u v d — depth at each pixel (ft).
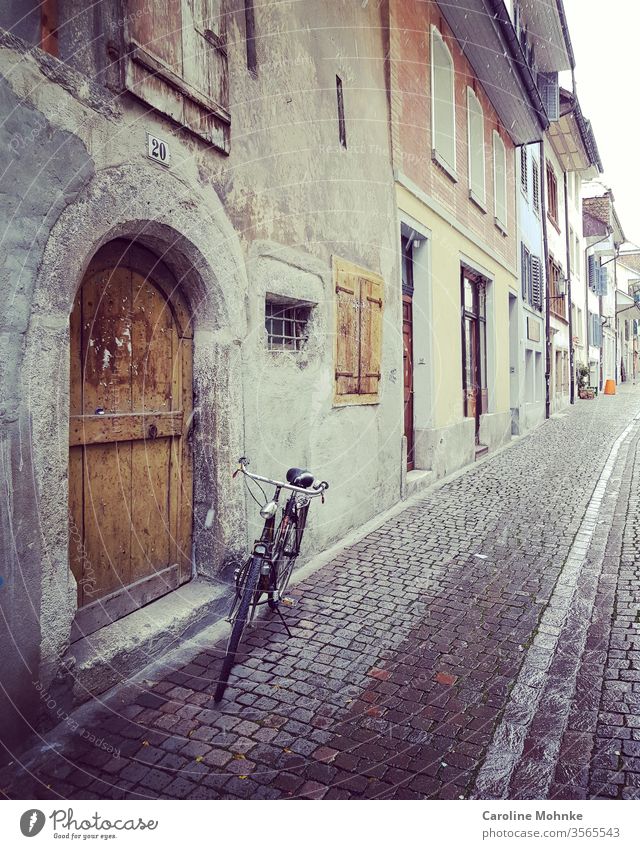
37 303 8.23
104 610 10.55
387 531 19.15
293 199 15.61
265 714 9.21
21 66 7.91
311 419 16.53
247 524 13.53
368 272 19.97
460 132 30.37
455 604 13.35
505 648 11.31
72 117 8.73
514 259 44.42
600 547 17.29
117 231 9.94
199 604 11.95
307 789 7.58
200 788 7.59
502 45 30.19
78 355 9.92
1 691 7.82
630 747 8.30
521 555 16.71
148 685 10.00
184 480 12.73
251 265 13.71
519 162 46.98
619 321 151.53
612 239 115.03
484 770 7.92
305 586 14.47
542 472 29.22
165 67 10.59
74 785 7.62
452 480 27.30
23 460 8.05
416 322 26.48
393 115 22.11
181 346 12.51
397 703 9.52
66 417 8.77
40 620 8.38
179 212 11.18
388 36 21.74
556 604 13.24
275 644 11.51
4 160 7.70
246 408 13.47
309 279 16.35
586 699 9.48
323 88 17.34
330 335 17.53
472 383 35.94
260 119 14.11
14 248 7.87
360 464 19.63
